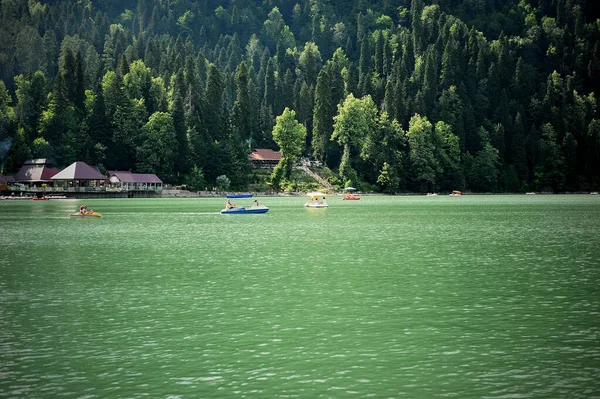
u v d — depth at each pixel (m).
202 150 193.50
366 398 18.16
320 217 92.25
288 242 56.59
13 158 181.38
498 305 29.41
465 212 103.25
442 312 28.11
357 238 59.72
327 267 41.16
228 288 34.03
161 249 51.88
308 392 18.64
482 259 44.47
